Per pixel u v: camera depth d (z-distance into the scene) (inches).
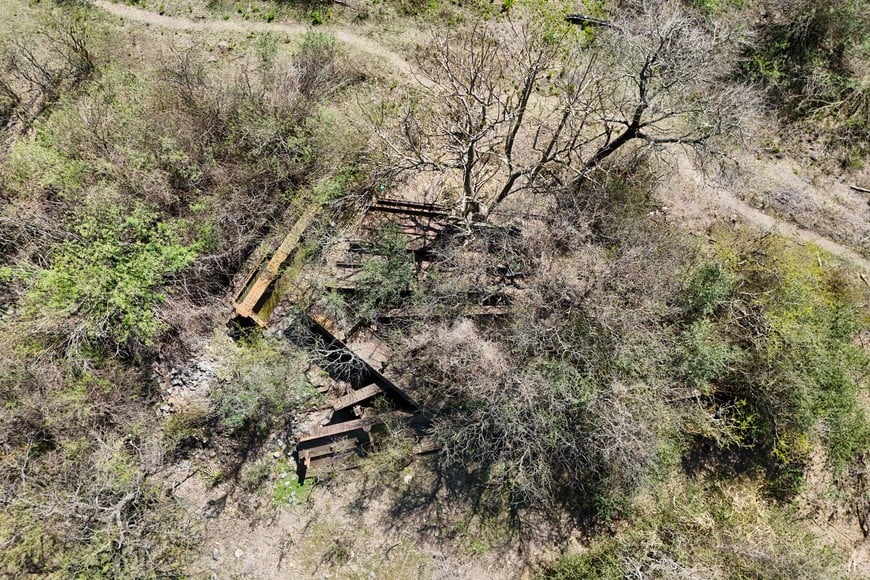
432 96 748.0
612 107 678.5
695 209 725.3
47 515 518.3
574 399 517.3
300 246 641.6
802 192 735.1
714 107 575.2
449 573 585.9
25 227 575.8
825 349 576.7
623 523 598.5
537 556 591.8
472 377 541.6
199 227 603.2
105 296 546.0
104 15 768.9
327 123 652.1
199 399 601.0
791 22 769.6
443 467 612.7
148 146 617.3
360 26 786.8
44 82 719.7
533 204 647.8
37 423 542.0
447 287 577.3
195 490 597.0
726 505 589.6
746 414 596.4
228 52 765.3
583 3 802.2
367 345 596.4
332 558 587.2
